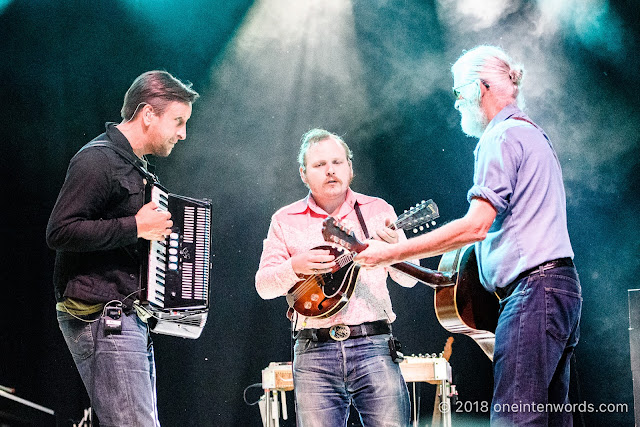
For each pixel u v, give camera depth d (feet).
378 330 11.09
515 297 9.89
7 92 20.92
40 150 20.85
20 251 20.08
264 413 16.97
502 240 10.11
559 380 10.20
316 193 11.68
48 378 19.54
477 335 11.74
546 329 9.64
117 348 10.38
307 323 11.16
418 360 16.83
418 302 22.50
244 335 22.35
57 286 10.70
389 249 10.32
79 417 19.40
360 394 11.00
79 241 10.10
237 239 22.90
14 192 20.36
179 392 21.84
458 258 11.67
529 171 10.03
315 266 10.83
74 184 10.36
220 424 21.79
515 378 9.66
